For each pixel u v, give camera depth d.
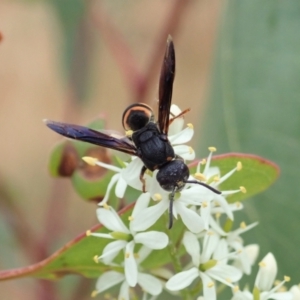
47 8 0.22
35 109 0.35
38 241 0.20
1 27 0.35
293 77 0.16
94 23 0.20
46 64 0.36
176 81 0.34
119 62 0.20
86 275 0.14
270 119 0.16
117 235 0.13
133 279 0.13
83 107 0.22
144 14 0.29
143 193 0.13
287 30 0.17
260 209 0.16
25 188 0.31
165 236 0.13
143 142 0.13
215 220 0.14
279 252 0.16
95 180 0.14
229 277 0.13
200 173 0.13
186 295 0.14
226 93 0.17
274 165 0.14
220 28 0.17
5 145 0.35
